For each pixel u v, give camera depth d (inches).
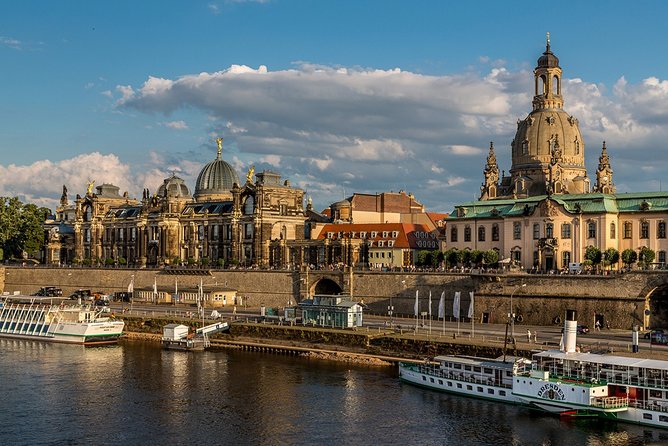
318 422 3831.2
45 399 4303.6
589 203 6146.7
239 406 4138.8
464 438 3570.4
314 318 5885.8
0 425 3821.4
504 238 6545.3
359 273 6884.8
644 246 5974.4
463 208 6924.2
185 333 5994.1
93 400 4284.0
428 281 6427.2
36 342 6318.9
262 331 5885.8
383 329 5590.6
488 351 4670.3
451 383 4308.6
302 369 5019.7
